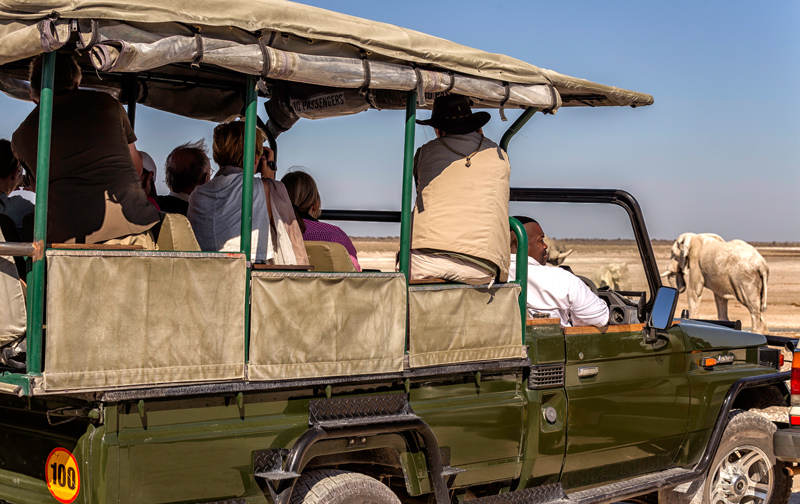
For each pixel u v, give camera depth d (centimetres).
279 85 535
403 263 415
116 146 382
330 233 533
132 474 333
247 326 364
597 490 499
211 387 351
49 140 316
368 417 402
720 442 579
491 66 438
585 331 501
